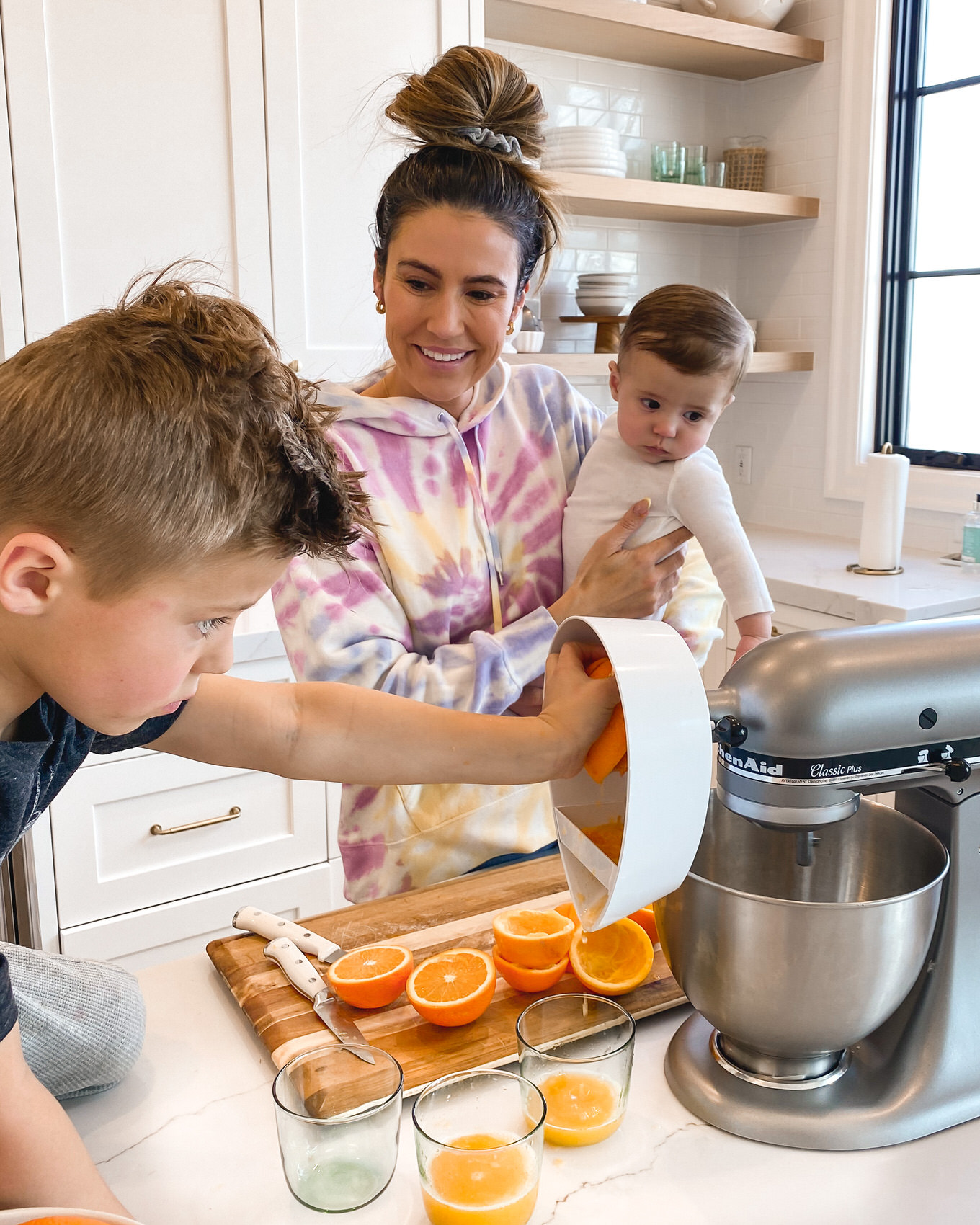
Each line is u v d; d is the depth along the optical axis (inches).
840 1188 28.0
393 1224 27.1
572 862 32.2
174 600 22.1
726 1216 26.9
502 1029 34.6
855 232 115.0
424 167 42.5
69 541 20.6
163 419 20.3
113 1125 31.0
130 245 79.6
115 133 77.7
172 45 78.7
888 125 113.0
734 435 134.5
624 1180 28.3
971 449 112.7
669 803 26.4
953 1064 30.8
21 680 23.6
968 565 102.3
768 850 36.6
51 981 31.4
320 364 89.4
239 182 83.0
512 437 51.7
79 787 75.2
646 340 49.2
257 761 34.2
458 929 40.6
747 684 30.0
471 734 33.6
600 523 50.9
